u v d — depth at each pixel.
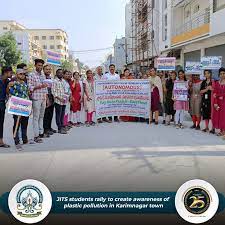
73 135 9.27
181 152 7.17
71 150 7.45
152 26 37.50
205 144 7.97
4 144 7.84
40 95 8.31
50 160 6.56
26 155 7.00
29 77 8.22
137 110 11.63
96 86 11.42
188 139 8.58
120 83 11.62
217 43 21.06
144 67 42.00
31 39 84.31
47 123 9.09
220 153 7.05
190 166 6.06
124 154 7.03
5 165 6.17
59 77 9.54
